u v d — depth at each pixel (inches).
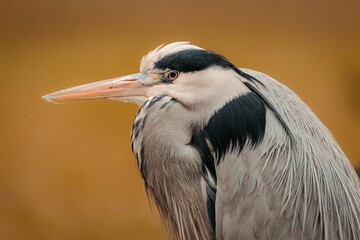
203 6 300.2
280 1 295.4
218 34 293.4
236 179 165.3
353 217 165.6
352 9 292.7
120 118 250.7
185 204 166.6
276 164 165.0
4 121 262.2
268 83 166.7
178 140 166.2
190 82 166.1
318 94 272.7
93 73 281.3
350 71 278.7
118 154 245.4
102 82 168.4
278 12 295.4
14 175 244.1
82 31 298.2
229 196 165.3
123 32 295.0
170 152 166.2
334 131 261.1
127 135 248.5
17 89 273.9
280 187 164.9
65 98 168.4
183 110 166.2
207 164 166.2
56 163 245.9
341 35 291.1
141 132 166.7
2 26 300.2
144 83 167.5
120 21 299.6
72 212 230.4
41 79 277.6
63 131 252.5
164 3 302.4
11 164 248.4
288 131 165.5
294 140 165.3
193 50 166.2
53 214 231.5
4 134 257.1
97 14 303.0
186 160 166.1
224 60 166.2
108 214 227.6
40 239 225.3
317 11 293.6
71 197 235.0
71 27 300.2
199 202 166.4
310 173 165.2
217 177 165.8
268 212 164.9
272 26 294.5
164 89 166.6
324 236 165.0
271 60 283.6
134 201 230.8
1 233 227.3
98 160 245.1
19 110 266.4
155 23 298.0
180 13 300.7
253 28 294.2
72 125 253.3
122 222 223.8
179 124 166.2
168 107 166.2
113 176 239.3
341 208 165.3
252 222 165.0
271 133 165.5
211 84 165.8
